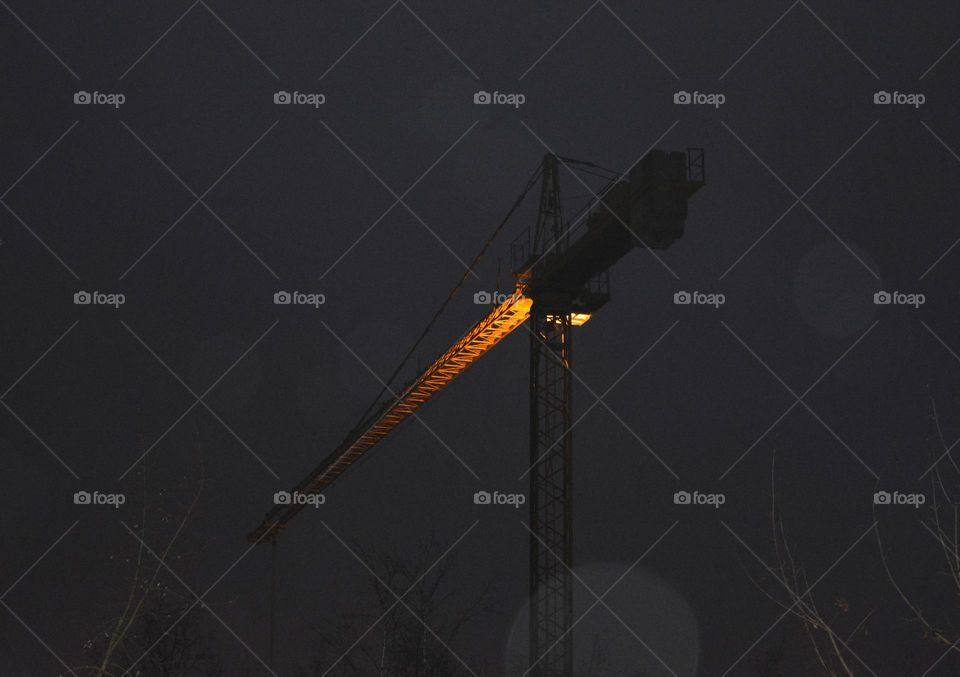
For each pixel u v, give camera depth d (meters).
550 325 48.94
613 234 42.06
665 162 38.03
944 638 9.23
